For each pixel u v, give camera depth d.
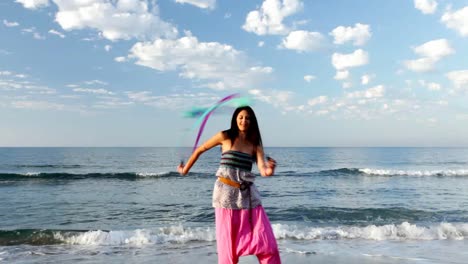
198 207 16.28
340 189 23.02
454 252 7.88
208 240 9.09
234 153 3.44
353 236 9.43
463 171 33.25
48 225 12.53
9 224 12.77
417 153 120.19
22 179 28.00
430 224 11.67
